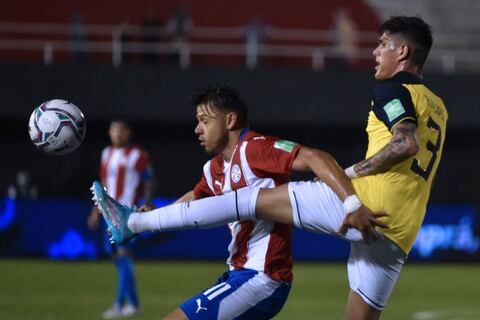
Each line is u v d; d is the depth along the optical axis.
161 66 76.50
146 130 80.00
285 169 19.75
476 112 76.88
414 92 20.34
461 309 42.59
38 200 67.38
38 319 37.22
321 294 48.06
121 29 78.06
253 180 20.11
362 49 85.56
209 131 20.53
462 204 81.50
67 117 22.31
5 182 78.81
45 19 86.69
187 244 68.88
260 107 76.75
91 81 76.25
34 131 22.34
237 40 86.81
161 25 81.44
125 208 20.23
